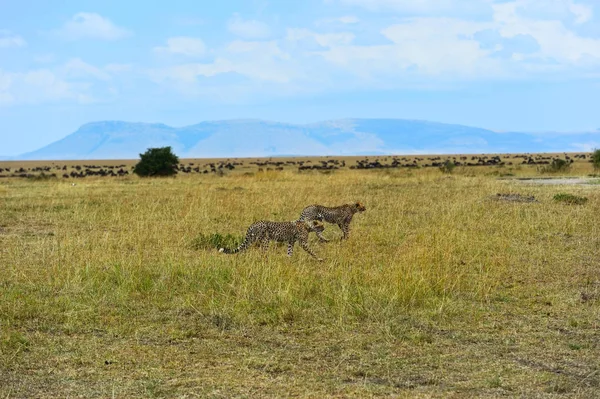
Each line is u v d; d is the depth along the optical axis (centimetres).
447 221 5444
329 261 4069
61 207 6881
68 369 2253
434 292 3250
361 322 2823
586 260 4116
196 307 3019
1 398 1991
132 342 2548
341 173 14025
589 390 2095
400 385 2136
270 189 8669
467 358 2398
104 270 3625
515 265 3966
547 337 2644
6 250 4344
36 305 2972
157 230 5062
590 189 8662
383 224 5528
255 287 3294
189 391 2061
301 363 2331
